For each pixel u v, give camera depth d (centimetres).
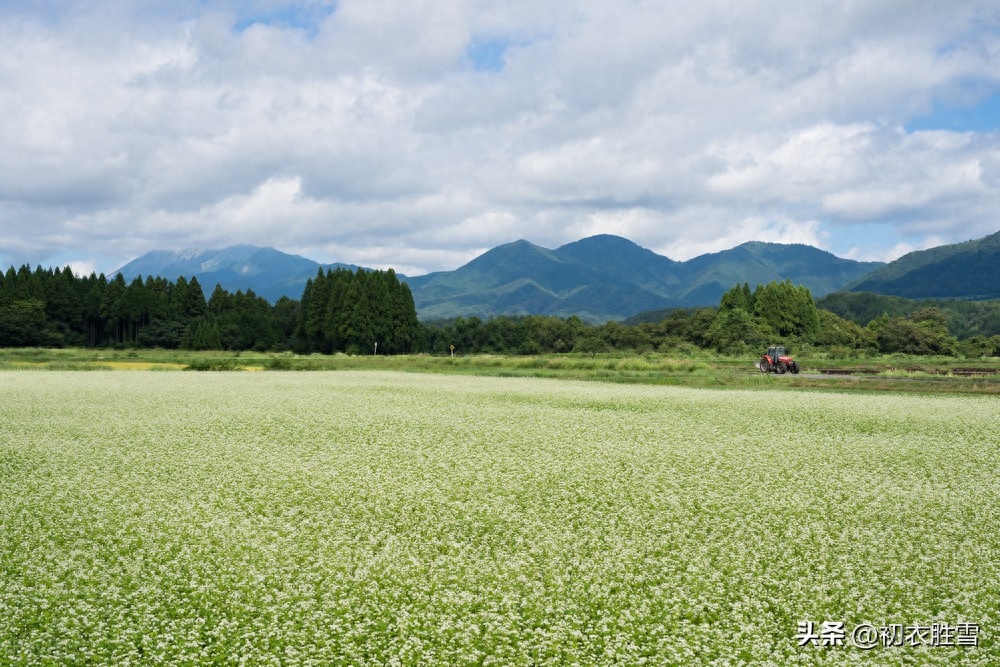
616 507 1448
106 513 1363
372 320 10919
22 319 10494
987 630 910
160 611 942
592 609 969
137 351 9088
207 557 1140
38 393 3472
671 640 864
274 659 816
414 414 2819
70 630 879
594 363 6228
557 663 821
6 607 938
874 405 3222
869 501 1503
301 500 1485
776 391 4106
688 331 10306
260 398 3391
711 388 4428
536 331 11850
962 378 4947
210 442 2134
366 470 1761
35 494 1496
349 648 838
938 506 1473
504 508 1432
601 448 2083
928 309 11156
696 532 1282
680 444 2164
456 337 12000
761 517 1379
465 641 861
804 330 10588
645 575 1070
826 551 1184
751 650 845
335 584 1033
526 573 1088
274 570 1086
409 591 1019
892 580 1065
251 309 13188
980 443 2217
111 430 2323
